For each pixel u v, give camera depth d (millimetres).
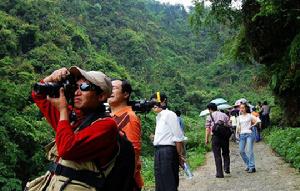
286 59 16281
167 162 6059
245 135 11062
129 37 68812
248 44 17625
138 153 4043
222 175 10453
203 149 19109
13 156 12516
